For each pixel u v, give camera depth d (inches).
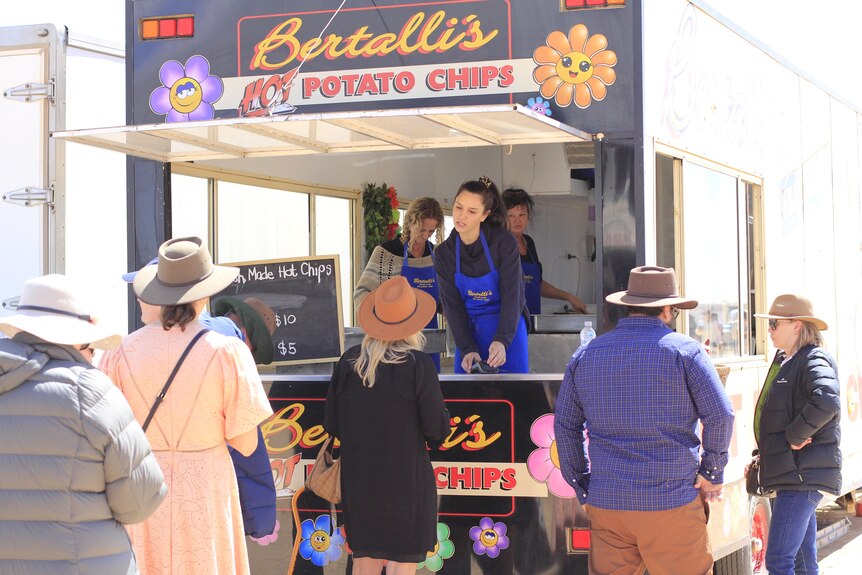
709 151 225.0
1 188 243.4
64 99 242.4
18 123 242.8
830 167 314.0
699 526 165.2
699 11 221.5
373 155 327.3
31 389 118.9
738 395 235.8
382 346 177.3
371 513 175.6
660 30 202.4
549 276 327.3
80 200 247.4
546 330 252.5
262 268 239.8
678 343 166.7
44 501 117.3
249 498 172.7
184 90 217.6
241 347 153.2
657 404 164.1
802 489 214.2
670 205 212.2
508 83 200.8
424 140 212.5
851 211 335.9
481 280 204.8
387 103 206.5
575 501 187.9
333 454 199.9
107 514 121.2
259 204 284.7
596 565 170.2
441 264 208.4
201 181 263.9
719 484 165.3
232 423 150.7
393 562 177.5
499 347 196.4
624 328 171.5
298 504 201.0
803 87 290.2
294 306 238.4
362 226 323.0
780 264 267.0
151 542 148.0
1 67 244.1
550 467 189.2
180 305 151.2
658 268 176.9
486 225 206.4
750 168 248.8
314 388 201.2
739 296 244.2
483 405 191.6
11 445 117.8
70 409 118.4
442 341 267.6
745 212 248.8
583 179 327.3
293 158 294.8
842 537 336.8
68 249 243.9
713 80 227.8
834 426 214.7
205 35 216.4
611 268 194.9
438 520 192.7
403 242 257.9
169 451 149.1
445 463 192.5
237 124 183.2
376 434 176.6
